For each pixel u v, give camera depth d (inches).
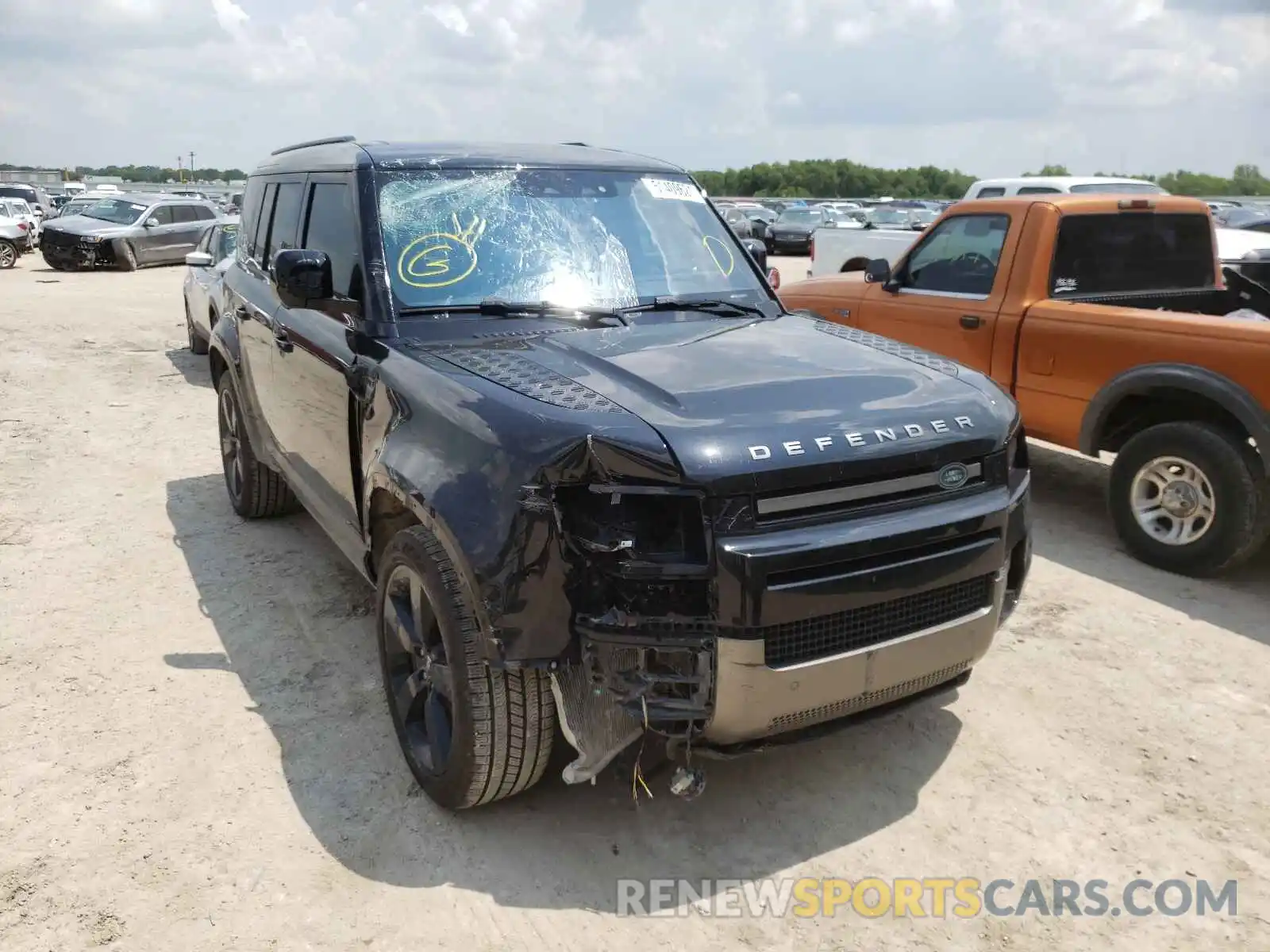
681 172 184.2
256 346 196.7
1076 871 117.6
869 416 114.1
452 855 119.0
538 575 104.9
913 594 112.3
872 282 280.2
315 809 127.3
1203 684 160.4
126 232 886.4
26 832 122.0
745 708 105.3
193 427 327.0
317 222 169.8
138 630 177.3
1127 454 209.8
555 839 122.1
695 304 159.9
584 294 154.0
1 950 103.3
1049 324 226.2
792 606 104.1
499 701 113.5
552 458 104.2
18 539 221.5
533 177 164.1
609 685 106.8
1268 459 185.5
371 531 142.4
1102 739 144.8
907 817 127.3
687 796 111.9
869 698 113.9
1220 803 130.0
